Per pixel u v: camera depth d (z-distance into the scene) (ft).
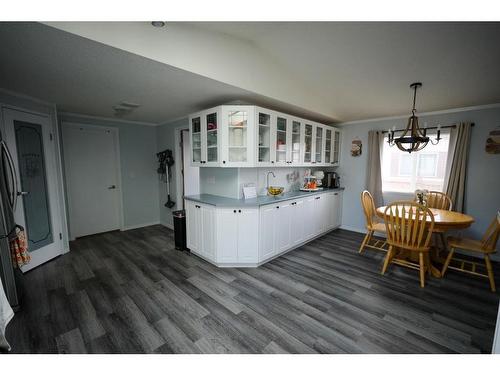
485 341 5.85
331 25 7.27
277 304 7.32
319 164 13.82
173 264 10.14
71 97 9.62
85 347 5.57
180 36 6.72
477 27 6.63
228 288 8.23
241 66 8.38
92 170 13.76
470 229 11.45
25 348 5.53
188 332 6.09
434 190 12.76
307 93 11.50
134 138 15.24
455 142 11.43
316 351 5.50
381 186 14.03
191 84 8.06
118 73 7.14
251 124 9.61
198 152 11.03
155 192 16.60
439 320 6.64
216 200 10.27
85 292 7.93
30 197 9.46
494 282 8.81
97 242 12.84
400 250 11.15
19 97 9.12
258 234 9.71
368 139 14.40
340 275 9.27
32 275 9.11
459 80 9.11
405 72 9.11
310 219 12.79
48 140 10.34
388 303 7.43
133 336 5.93
